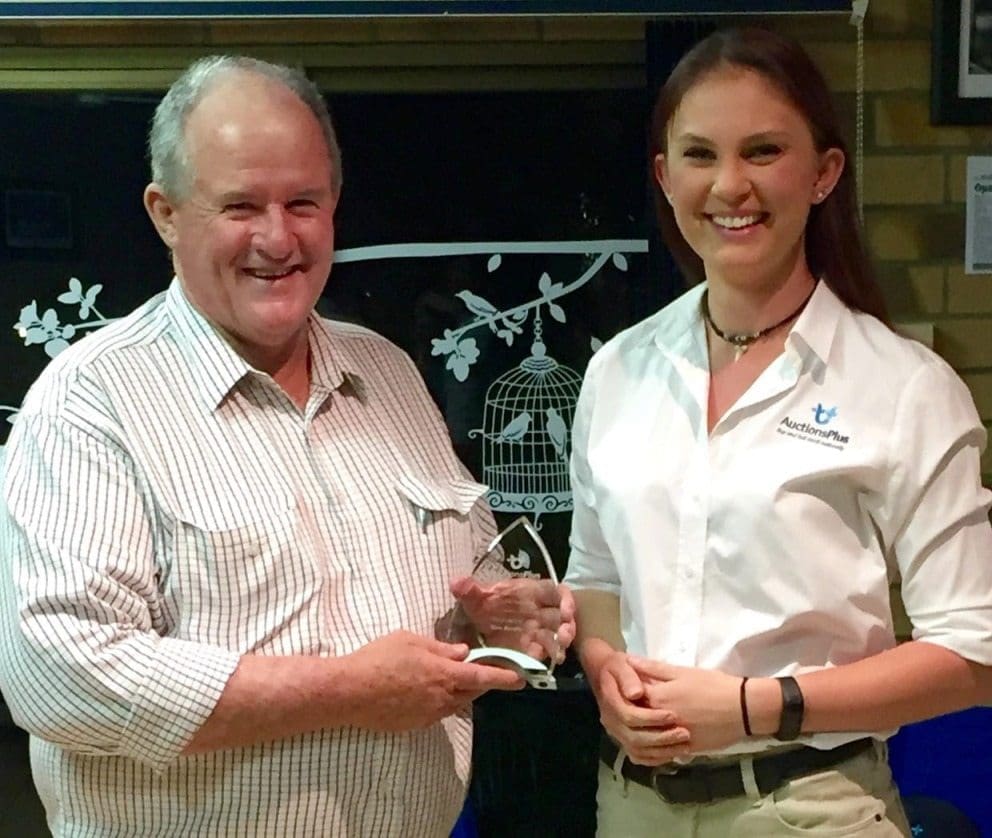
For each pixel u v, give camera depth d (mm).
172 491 1333
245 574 1335
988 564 1389
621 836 1556
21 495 1303
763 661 1439
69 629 1235
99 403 1343
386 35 2211
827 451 1398
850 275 1524
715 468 1465
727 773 1448
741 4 2107
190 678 1247
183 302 1463
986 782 2113
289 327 1400
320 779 1366
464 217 2277
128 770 1350
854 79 2180
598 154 2260
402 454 1557
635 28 2209
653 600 1493
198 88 1385
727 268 1448
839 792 1420
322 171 1419
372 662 1307
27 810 2268
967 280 2217
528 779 2232
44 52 2211
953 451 1383
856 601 1408
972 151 2193
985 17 2135
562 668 2223
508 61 2227
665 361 1589
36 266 2264
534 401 2316
